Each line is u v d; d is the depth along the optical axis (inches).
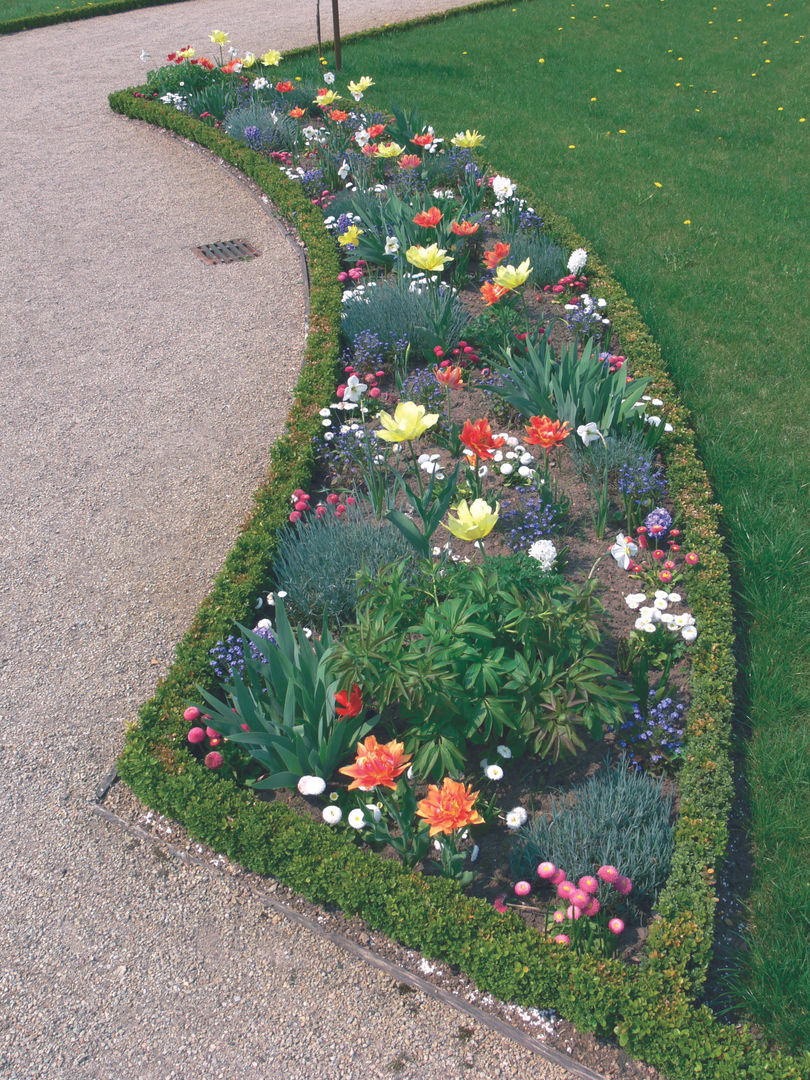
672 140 447.5
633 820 146.3
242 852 148.3
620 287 306.0
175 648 189.9
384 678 145.6
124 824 158.1
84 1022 131.2
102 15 737.6
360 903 138.8
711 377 265.1
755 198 379.6
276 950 139.6
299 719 160.6
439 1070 124.9
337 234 356.5
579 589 165.9
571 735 148.3
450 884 138.4
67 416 266.7
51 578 209.5
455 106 498.9
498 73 553.9
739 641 185.6
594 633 156.7
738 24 637.9
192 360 291.3
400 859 149.0
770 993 128.0
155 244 368.2
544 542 163.5
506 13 684.7
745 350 277.6
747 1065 118.2
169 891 147.9
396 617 154.8
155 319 315.3
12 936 141.8
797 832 149.0
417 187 377.7
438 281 310.5
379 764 129.2
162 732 165.2
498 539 210.5
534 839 145.6
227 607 188.4
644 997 123.6
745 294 307.9
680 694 171.9
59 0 791.1
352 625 162.4
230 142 438.6
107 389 278.7
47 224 388.8
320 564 192.4
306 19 693.9
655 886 142.2
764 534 203.8
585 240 339.6
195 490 235.0
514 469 228.5
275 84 516.1
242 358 290.8
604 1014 123.9
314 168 415.5
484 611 154.9
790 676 175.6
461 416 253.8
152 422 262.5
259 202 398.9
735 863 147.3
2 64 619.8
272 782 150.7
